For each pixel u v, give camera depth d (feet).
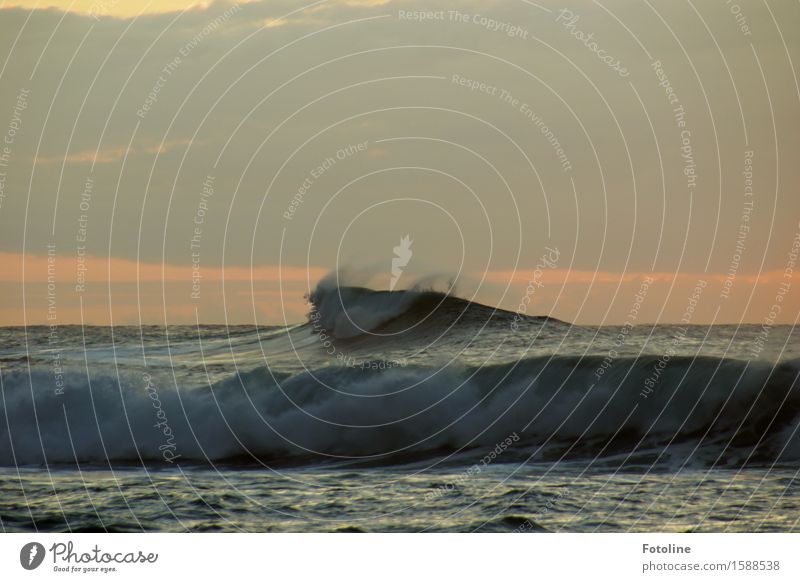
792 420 54.19
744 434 53.67
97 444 52.75
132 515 38.70
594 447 52.65
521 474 46.37
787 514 38.34
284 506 40.19
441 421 55.88
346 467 49.01
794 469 46.68
